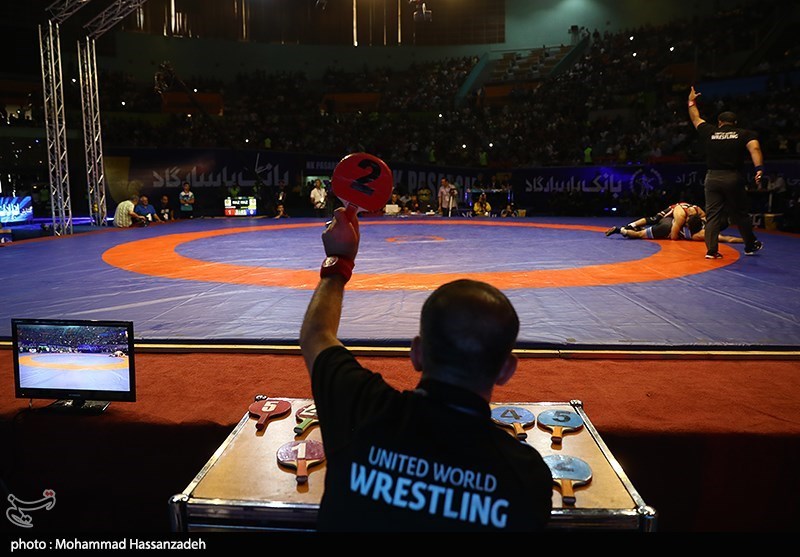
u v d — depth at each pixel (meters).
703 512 3.22
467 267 8.39
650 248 10.43
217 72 32.28
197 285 7.06
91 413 3.43
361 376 1.55
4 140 21.61
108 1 27.61
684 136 24.12
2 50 26.27
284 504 1.89
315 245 11.48
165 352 4.56
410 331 4.80
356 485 1.40
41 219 20.25
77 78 26.56
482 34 34.38
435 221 18.11
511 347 1.45
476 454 1.37
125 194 21.08
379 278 7.46
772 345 4.41
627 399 3.59
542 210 22.72
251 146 26.89
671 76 29.41
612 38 32.34
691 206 11.43
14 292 6.75
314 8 34.06
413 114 31.64
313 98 32.78
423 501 1.35
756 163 8.27
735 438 3.17
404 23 34.69
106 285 7.14
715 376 3.99
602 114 28.88
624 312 5.47
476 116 31.14
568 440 2.26
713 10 30.66
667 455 3.19
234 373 4.10
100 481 3.42
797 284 6.87
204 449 3.34
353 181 1.75
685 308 5.63
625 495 1.93
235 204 21.27
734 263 8.55
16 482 3.43
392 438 1.40
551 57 33.75
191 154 21.78
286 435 2.34
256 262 9.12
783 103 24.45
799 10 27.45
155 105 28.91
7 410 3.46
